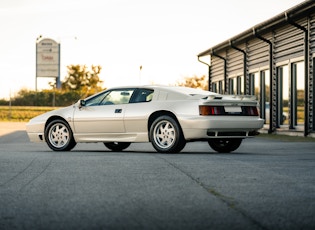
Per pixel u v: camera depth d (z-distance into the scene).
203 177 7.20
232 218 4.66
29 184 6.65
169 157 10.10
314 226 4.36
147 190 6.14
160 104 11.43
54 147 12.66
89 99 12.48
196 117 10.93
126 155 10.61
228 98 11.27
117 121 11.90
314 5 15.85
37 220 4.61
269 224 4.43
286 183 6.67
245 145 14.39
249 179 7.02
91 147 14.48
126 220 4.59
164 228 4.30
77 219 4.64
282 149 12.92
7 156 10.38
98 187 6.38
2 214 4.88
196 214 4.83
